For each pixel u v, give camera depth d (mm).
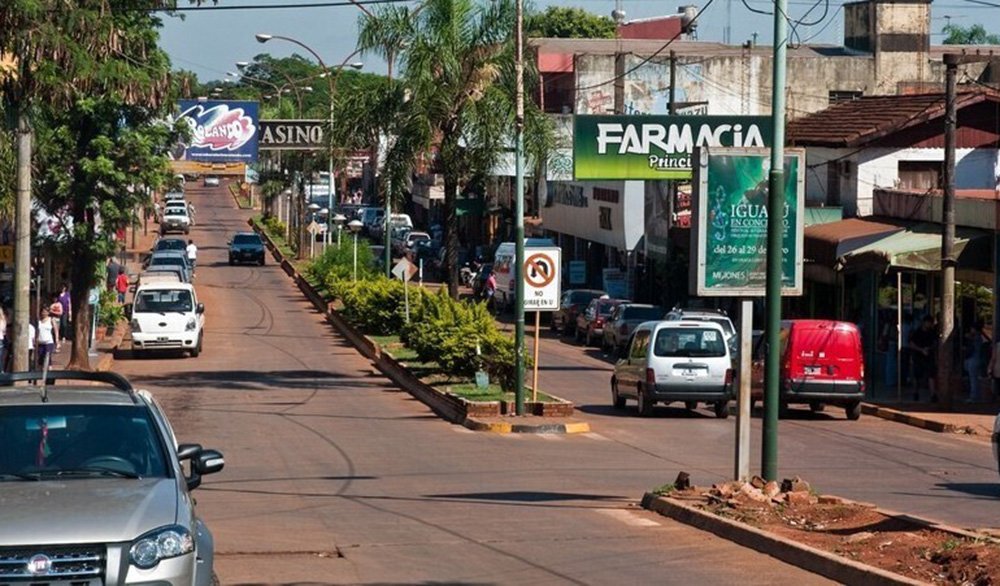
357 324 61031
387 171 46781
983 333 41875
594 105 82312
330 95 71812
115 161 46031
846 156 55531
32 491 11000
